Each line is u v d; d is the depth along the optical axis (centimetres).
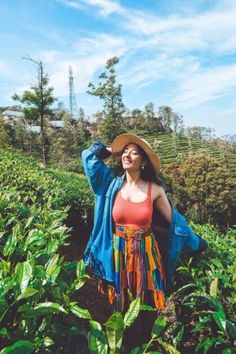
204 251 355
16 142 5500
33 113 2820
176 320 312
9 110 10581
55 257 227
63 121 8325
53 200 452
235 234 455
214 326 266
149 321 288
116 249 276
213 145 9131
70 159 4912
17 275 187
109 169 300
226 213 2641
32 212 352
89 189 823
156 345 291
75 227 630
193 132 10025
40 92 2750
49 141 5728
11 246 246
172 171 2925
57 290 204
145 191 282
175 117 9725
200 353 274
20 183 542
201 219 2616
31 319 181
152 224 301
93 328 185
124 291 276
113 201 285
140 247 271
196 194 2642
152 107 9688
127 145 286
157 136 9175
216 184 2617
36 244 258
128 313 194
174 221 292
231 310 270
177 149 7912
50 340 177
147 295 274
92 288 412
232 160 7500
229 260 352
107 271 280
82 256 545
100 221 291
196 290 293
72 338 267
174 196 2600
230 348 231
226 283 287
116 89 3625
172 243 290
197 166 2691
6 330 171
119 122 3756
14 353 152
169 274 295
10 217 336
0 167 616
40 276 198
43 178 644
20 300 194
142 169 289
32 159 1341
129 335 288
